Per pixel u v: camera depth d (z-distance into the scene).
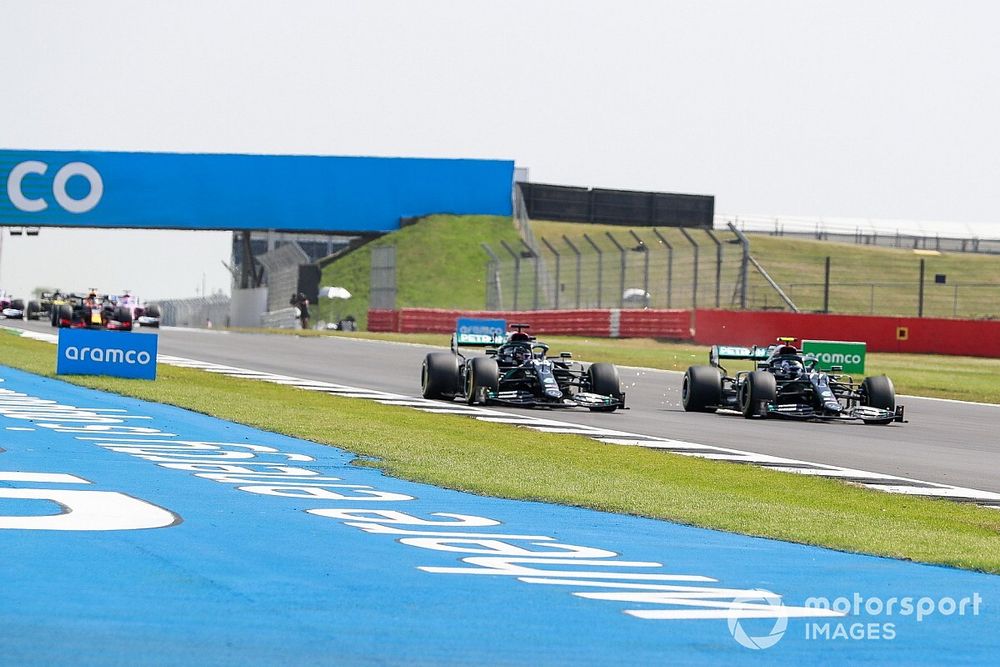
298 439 52.03
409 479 40.94
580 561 26.89
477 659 18.00
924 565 29.88
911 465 55.06
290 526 29.19
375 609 20.72
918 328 154.12
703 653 19.09
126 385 74.19
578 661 18.23
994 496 46.03
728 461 52.97
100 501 31.47
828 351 84.06
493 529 31.17
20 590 20.45
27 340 120.81
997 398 100.94
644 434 62.75
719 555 29.20
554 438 58.19
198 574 22.69
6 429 49.19
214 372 94.81
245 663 16.97
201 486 35.91
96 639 17.70
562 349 147.12
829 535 33.53
